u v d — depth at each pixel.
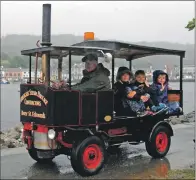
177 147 9.57
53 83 7.07
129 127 8.12
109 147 8.51
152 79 8.87
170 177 6.86
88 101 7.11
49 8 8.03
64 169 7.57
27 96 7.31
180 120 14.30
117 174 7.19
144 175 7.11
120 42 7.62
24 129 7.47
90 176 7.07
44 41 7.89
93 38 8.30
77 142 7.04
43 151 7.11
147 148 8.44
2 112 25.75
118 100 8.09
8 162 8.03
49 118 6.79
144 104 8.30
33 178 6.96
